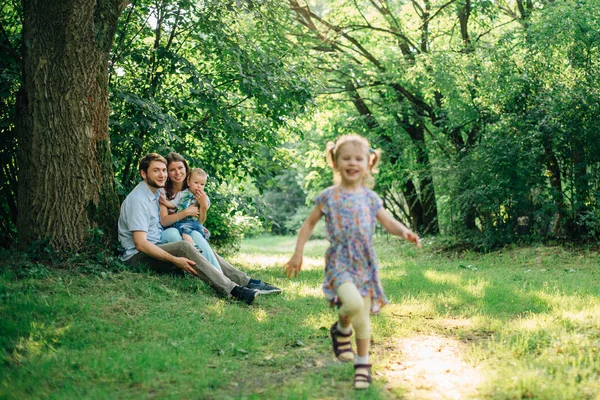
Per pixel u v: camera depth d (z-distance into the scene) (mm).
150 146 9492
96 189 7023
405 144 17578
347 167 3781
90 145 7000
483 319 5727
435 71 14047
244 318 5590
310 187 24344
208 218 13547
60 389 3648
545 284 7906
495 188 12734
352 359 3779
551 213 12812
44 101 6789
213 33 9734
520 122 12688
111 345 4562
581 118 11758
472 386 3697
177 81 10594
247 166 11219
